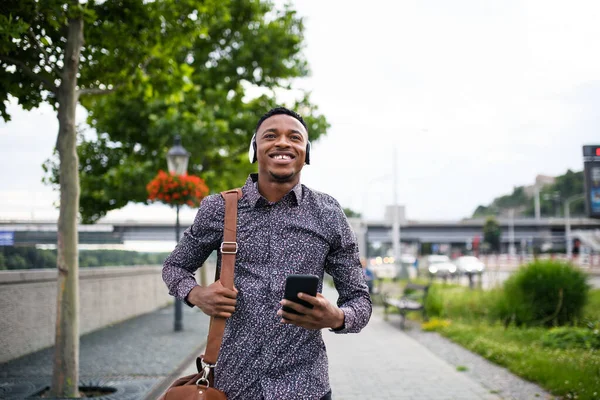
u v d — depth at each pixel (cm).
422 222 9331
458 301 1355
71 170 544
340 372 719
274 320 196
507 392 598
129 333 1077
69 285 538
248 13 1513
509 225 10069
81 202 1402
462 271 3862
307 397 194
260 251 201
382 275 2794
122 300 1338
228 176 1515
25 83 565
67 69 548
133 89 700
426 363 782
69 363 535
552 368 657
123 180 1363
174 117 1325
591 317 1047
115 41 621
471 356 840
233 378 197
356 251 217
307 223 205
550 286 1073
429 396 584
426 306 1326
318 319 177
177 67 717
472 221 9369
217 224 207
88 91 598
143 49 642
